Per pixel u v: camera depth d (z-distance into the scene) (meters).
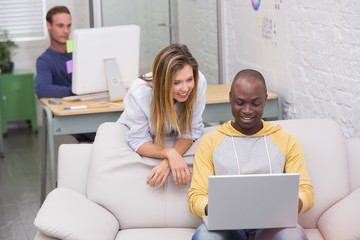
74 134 4.43
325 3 3.73
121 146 3.06
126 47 4.12
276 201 2.52
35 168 5.47
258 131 2.84
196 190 2.78
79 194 2.97
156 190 2.98
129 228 2.98
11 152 6.04
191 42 5.59
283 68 4.32
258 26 4.66
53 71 4.71
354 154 3.08
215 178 2.47
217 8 5.26
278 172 2.78
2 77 6.49
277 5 4.32
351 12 3.47
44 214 2.67
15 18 6.71
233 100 2.76
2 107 6.57
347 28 3.52
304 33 3.99
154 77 2.89
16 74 6.52
